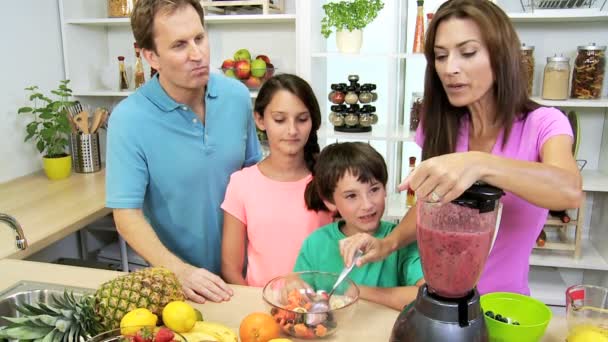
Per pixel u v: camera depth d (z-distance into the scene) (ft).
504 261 4.03
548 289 8.56
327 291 3.69
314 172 4.83
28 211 6.79
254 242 4.98
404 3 8.49
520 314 3.24
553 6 7.55
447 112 4.14
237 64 8.38
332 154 4.40
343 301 3.48
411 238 4.00
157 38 4.40
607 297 3.05
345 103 8.48
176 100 4.86
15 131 8.36
